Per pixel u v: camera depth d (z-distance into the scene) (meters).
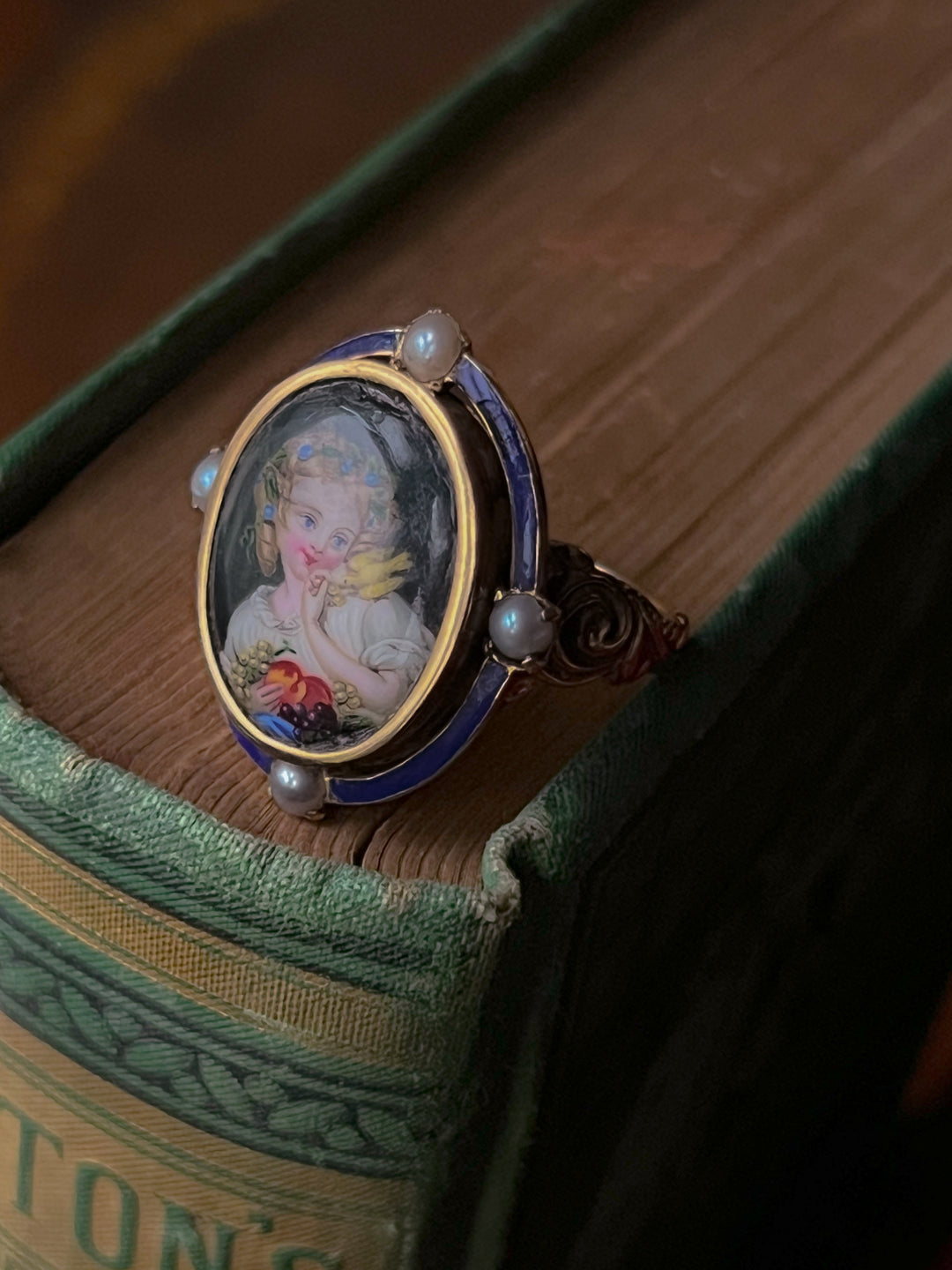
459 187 0.18
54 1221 0.15
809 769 0.16
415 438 0.13
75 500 0.15
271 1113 0.13
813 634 0.15
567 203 0.18
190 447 0.16
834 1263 0.21
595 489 0.15
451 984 0.13
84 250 0.21
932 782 0.20
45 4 0.20
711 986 0.16
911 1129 0.23
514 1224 0.14
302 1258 0.14
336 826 0.13
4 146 0.20
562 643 0.13
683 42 0.19
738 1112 0.19
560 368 0.16
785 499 0.15
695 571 0.15
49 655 0.14
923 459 0.16
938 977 0.24
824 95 0.19
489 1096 0.13
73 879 0.13
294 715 0.13
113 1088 0.14
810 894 0.18
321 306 0.17
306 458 0.13
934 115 0.19
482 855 0.13
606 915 0.14
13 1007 0.14
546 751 0.14
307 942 0.13
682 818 0.14
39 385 0.20
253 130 0.21
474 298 0.17
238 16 0.21
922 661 0.18
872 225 0.17
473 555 0.13
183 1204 0.14
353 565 0.13
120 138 0.21
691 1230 0.19
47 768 0.13
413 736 0.13
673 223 0.17
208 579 0.14
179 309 0.16
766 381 0.16
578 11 0.19
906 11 0.20
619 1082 0.15
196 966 0.13
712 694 0.14
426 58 0.22
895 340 0.17
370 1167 0.13
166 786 0.14
